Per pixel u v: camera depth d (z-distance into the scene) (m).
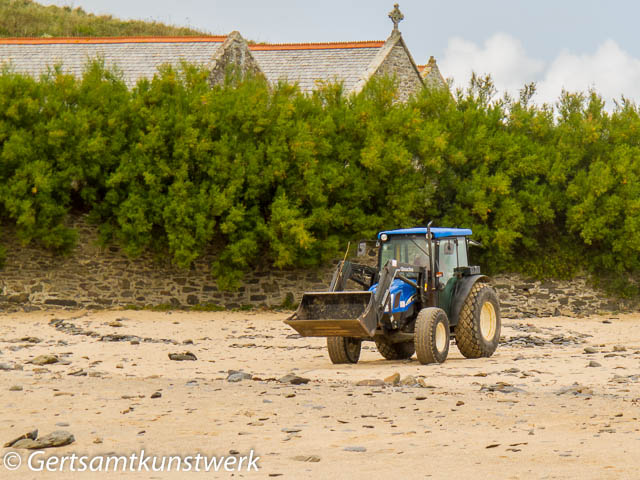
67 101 57.25
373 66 74.06
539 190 61.12
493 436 15.60
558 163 61.34
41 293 57.00
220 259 57.81
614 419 17.20
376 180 59.12
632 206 59.12
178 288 59.12
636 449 14.12
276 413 18.38
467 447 14.52
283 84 62.47
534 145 62.44
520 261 62.31
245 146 57.44
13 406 19.27
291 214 56.16
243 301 60.06
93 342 38.84
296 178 57.84
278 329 47.22
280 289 60.41
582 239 62.25
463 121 63.53
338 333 29.72
